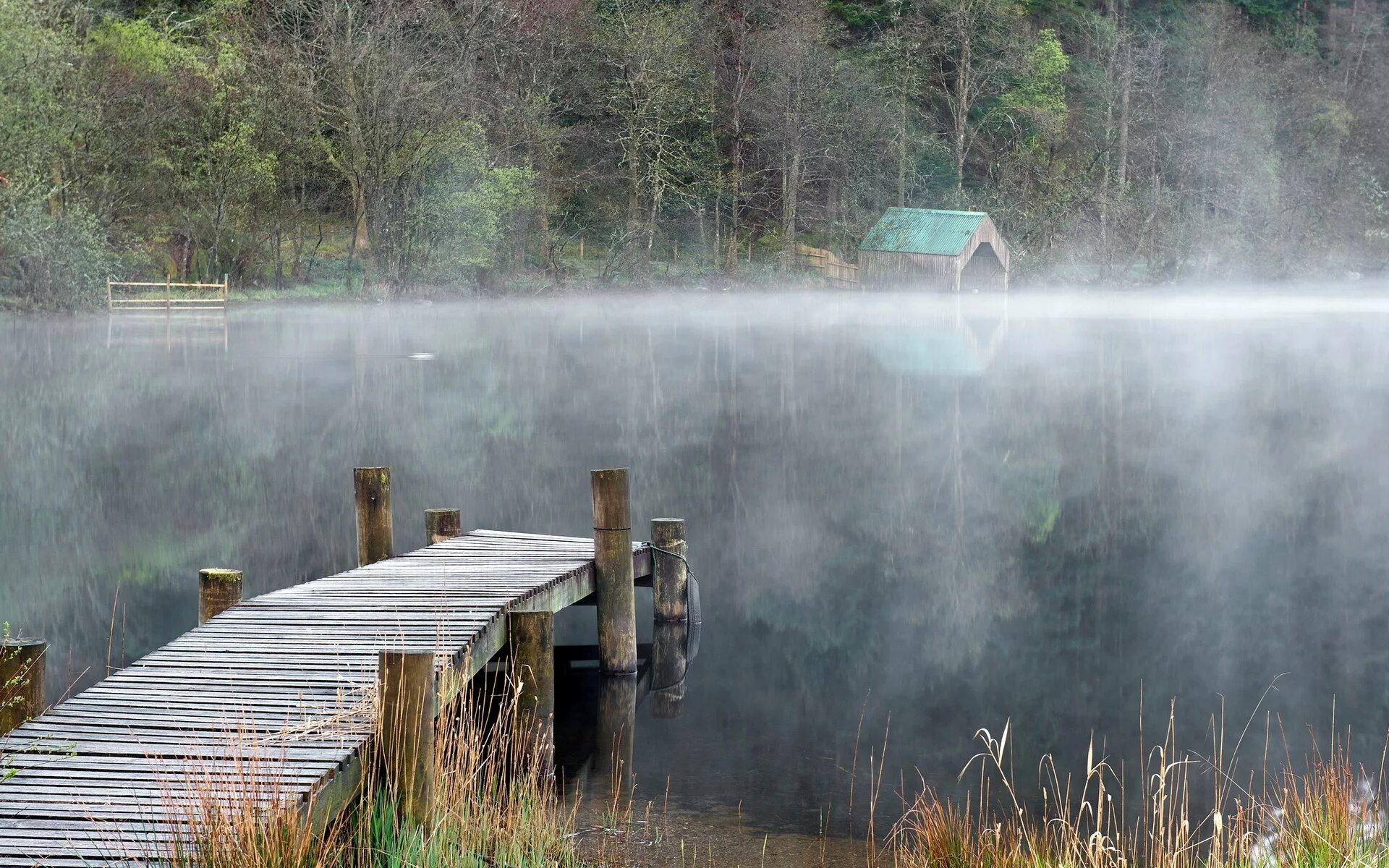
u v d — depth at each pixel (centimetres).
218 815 440
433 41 4800
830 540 1369
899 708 815
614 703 820
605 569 862
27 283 3750
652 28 5159
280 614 754
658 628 985
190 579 1146
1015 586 1177
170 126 4212
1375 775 684
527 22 4994
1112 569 1248
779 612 1078
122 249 4116
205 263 4438
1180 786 669
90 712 571
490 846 531
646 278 5275
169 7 4753
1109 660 938
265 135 4359
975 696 848
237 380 2662
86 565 1193
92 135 3894
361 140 4353
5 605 1047
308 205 4706
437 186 4516
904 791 656
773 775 681
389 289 4553
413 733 507
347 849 489
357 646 678
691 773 682
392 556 974
